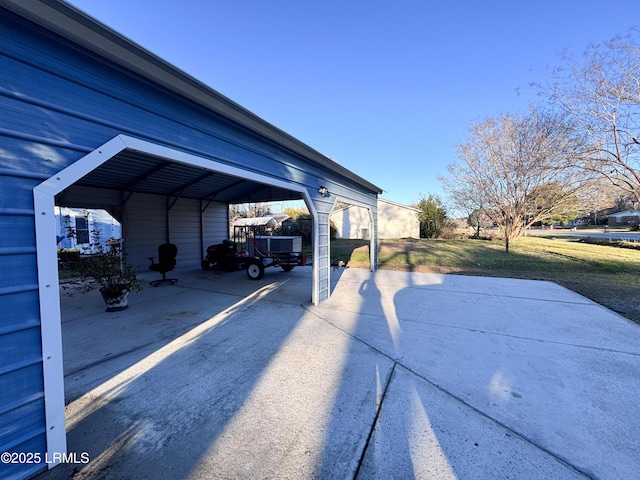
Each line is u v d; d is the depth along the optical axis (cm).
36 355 150
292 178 437
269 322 408
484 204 1723
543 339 346
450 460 165
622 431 190
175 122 239
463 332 370
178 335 358
